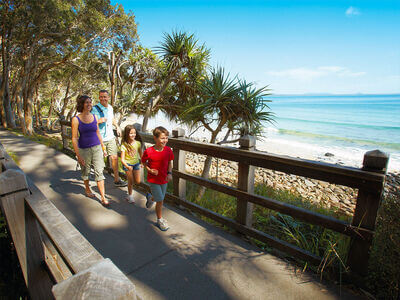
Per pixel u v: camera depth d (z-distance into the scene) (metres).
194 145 3.23
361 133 29.94
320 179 2.18
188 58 8.09
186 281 2.16
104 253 2.53
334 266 2.21
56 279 1.97
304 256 2.37
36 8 13.04
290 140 25.11
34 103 24.89
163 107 9.65
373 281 2.12
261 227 3.54
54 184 4.36
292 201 5.09
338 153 18.69
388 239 2.11
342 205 7.18
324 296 2.01
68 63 18.67
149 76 12.16
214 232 2.96
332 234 3.08
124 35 17.62
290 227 3.48
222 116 6.14
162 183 2.90
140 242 2.72
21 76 15.02
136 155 3.72
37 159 5.96
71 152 6.70
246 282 2.16
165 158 2.85
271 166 2.50
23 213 1.93
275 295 2.02
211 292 2.04
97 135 3.58
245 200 2.78
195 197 4.64
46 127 25.02
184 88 8.77
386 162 1.85
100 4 16.45
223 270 2.31
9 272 2.71
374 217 1.94
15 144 7.97
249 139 2.71
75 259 1.13
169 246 2.66
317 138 26.50
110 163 5.04
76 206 3.55
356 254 2.07
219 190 3.03
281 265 2.40
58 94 28.06
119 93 13.34
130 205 3.63
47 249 2.38
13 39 14.56
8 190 1.83
